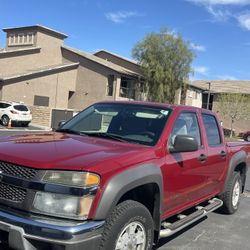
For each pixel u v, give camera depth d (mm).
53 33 45844
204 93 63500
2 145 4285
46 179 3686
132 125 5188
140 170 4207
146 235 4363
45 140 4574
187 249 5605
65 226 3562
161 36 47844
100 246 3805
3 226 3652
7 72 41406
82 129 5449
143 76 47906
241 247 5910
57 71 43500
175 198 5105
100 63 44938
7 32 47688
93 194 3709
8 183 3777
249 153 8086
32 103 40438
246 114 54781
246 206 8609
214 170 6348
